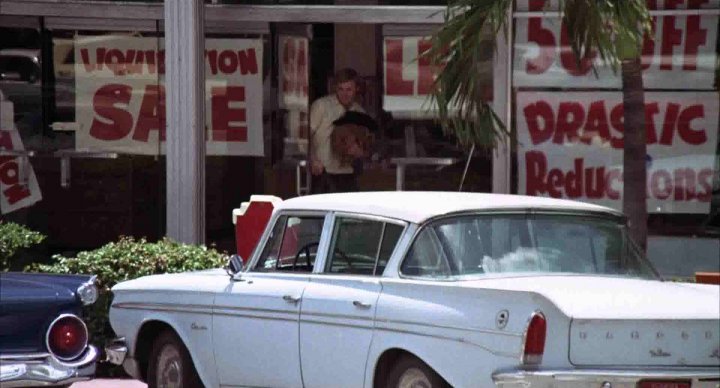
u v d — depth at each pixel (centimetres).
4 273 1992
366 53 3247
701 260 3097
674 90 3095
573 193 3117
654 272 1819
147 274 2461
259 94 3284
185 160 3106
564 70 3095
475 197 1844
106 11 3291
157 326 2081
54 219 3353
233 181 3291
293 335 1812
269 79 3278
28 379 1750
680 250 3106
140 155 3328
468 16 2330
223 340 1923
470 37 2334
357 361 1712
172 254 2503
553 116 3105
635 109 2486
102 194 3338
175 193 3111
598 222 1811
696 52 3083
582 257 1767
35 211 3359
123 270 2464
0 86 3353
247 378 1897
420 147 3228
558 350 1522
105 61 3322
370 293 1717
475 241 1723
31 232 2839
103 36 3322
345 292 1752
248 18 3253
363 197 1859
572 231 1784
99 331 2436
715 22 3069
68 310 1814
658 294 1620
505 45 3067
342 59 3256
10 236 2730
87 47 3325
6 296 1773
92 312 2438
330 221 1839
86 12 3303
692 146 3095
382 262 1739
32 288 1831
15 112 3356
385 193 1914
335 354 1748
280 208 1923
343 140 3266
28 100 3350
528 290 1525
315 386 1788
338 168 3272
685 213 3103
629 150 2497
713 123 3089
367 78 3247
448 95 2369
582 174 3114
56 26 3325
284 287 1845
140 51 3316
